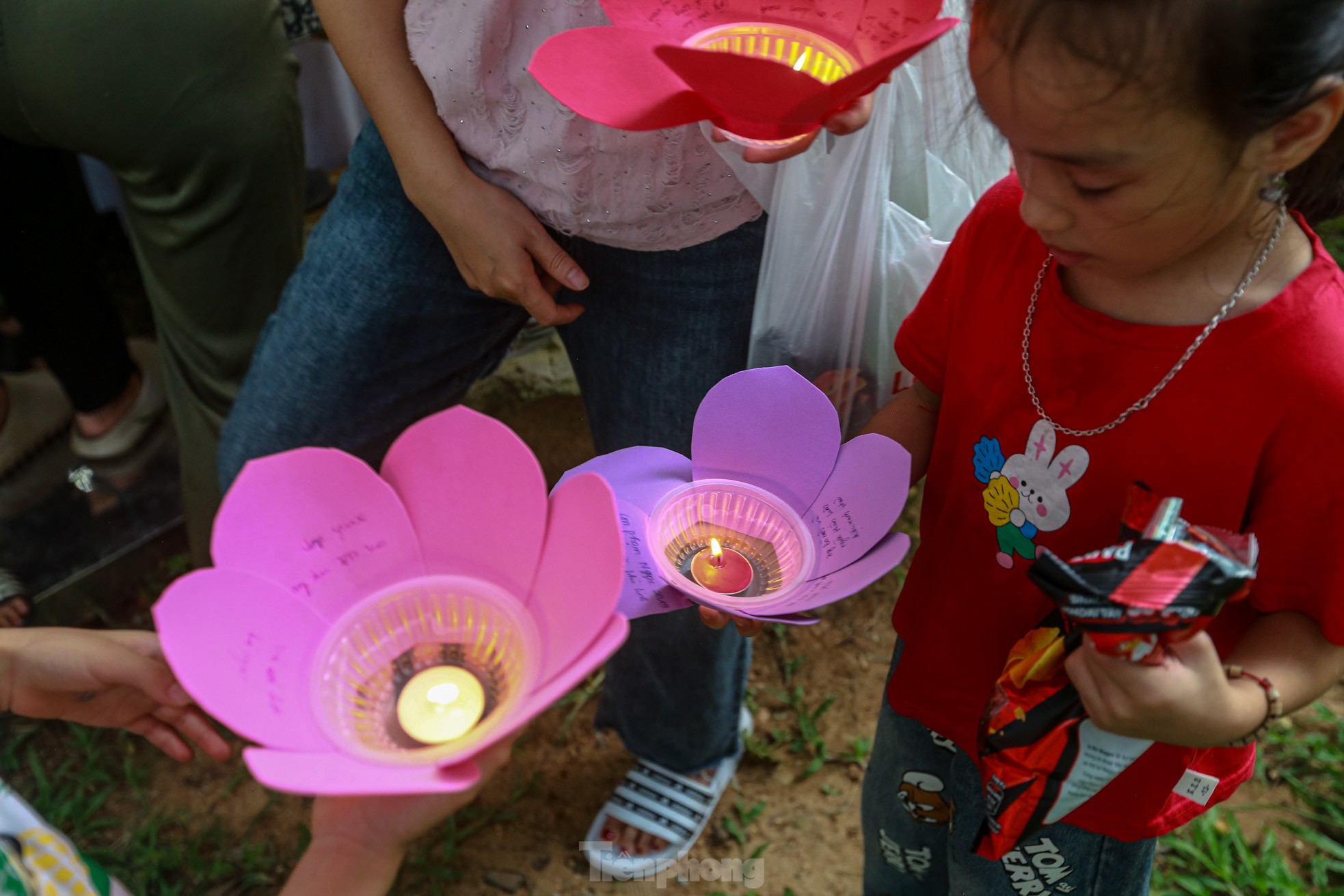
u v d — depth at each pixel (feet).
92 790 7.82
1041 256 3.69
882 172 4.61
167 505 9.57
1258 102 2.59
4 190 8.14
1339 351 3.13
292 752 2.57
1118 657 2.91
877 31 3.71
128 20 6.11
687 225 4.74
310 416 5.57
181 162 6.66
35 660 3.85
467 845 7.50
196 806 7.75
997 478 3.98
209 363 7.65
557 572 2.90
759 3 3.82
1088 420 3.60
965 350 4.04
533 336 10.13
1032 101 2.72
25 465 9.73
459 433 3.00
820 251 4.75
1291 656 3.43
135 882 7.29
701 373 5.31
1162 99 2.59
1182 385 3.35
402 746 2.87
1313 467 3.22
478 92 4.48
